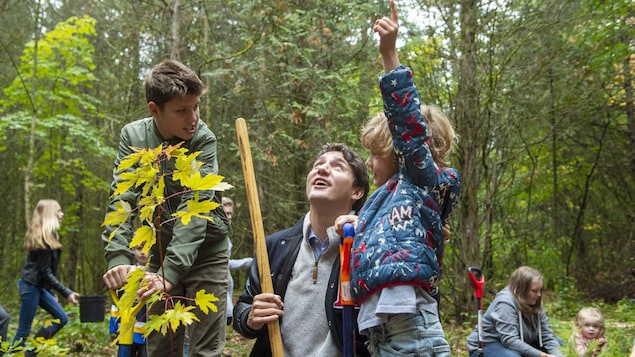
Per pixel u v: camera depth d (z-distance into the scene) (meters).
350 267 2.29
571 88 12.07
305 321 2.61
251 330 2.65
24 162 15.45
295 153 10.66
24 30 15.38
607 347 5.51
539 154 15.17
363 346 2.47
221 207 3.30
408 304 2.11
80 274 21.92
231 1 9.94
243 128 2.60
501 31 10.21
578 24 11.05
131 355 4.11
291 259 2.71
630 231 16.36
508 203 15.34
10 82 15.46
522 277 5.00
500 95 10.58
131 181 2.07
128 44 12.00
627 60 13.34
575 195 17.00
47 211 6.69
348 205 2.70
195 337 3.24
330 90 9.88
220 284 3.30
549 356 4.84
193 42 10.97
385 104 2.28
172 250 2.86
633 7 10.47
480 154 11.59
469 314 10.02
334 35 9.98
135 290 2.11
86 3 16.08
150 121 3.18
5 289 17.30
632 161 15.39
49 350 3.87
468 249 10.31
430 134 2.41
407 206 2.22
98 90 16.58
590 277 16.53
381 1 10.06
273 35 9.50
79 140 13.88
